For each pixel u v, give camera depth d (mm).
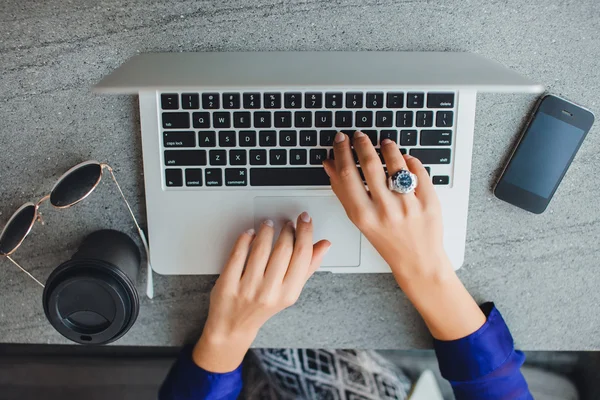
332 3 663
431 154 645
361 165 596
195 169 646
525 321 742
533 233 717
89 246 649
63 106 678
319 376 822
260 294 614
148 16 661
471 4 666
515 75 585
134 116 682
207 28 667
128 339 741
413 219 595
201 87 557
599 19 668
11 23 657
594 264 724
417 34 673
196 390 670
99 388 804
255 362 824
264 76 587
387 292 732
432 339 744
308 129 634
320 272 727
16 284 725
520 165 688
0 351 804
